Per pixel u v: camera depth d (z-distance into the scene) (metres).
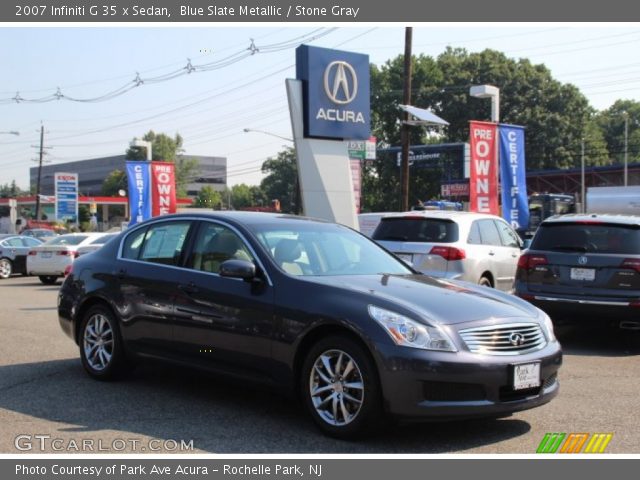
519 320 5.39
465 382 4.92
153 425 5.57
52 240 22.31
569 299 9.24
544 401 5.38
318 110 15.67
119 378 7.10
